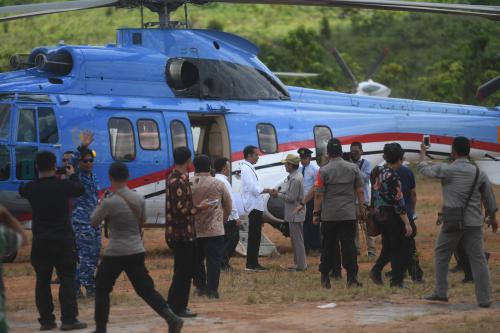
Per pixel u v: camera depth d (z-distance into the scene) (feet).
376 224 129.49
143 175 169.89
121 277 145.38
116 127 167.12
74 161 118.21
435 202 326.03
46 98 161.07
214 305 114.11
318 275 144.56
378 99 211.00
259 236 152.05
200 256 121.39
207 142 189.26
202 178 116.98
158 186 172.14
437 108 217.15
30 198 96.58
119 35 180.45
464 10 172.96
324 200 128.36
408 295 123.03
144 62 174.70
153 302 90.84
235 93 186.80
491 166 222.48
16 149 156.25
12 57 175.22
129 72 172.35
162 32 180.34
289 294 121.70
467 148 113.19
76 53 167.12
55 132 159.84
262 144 186.60
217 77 184.03
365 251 187.21
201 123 189.47
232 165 181.57
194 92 180.45
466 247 113.39
